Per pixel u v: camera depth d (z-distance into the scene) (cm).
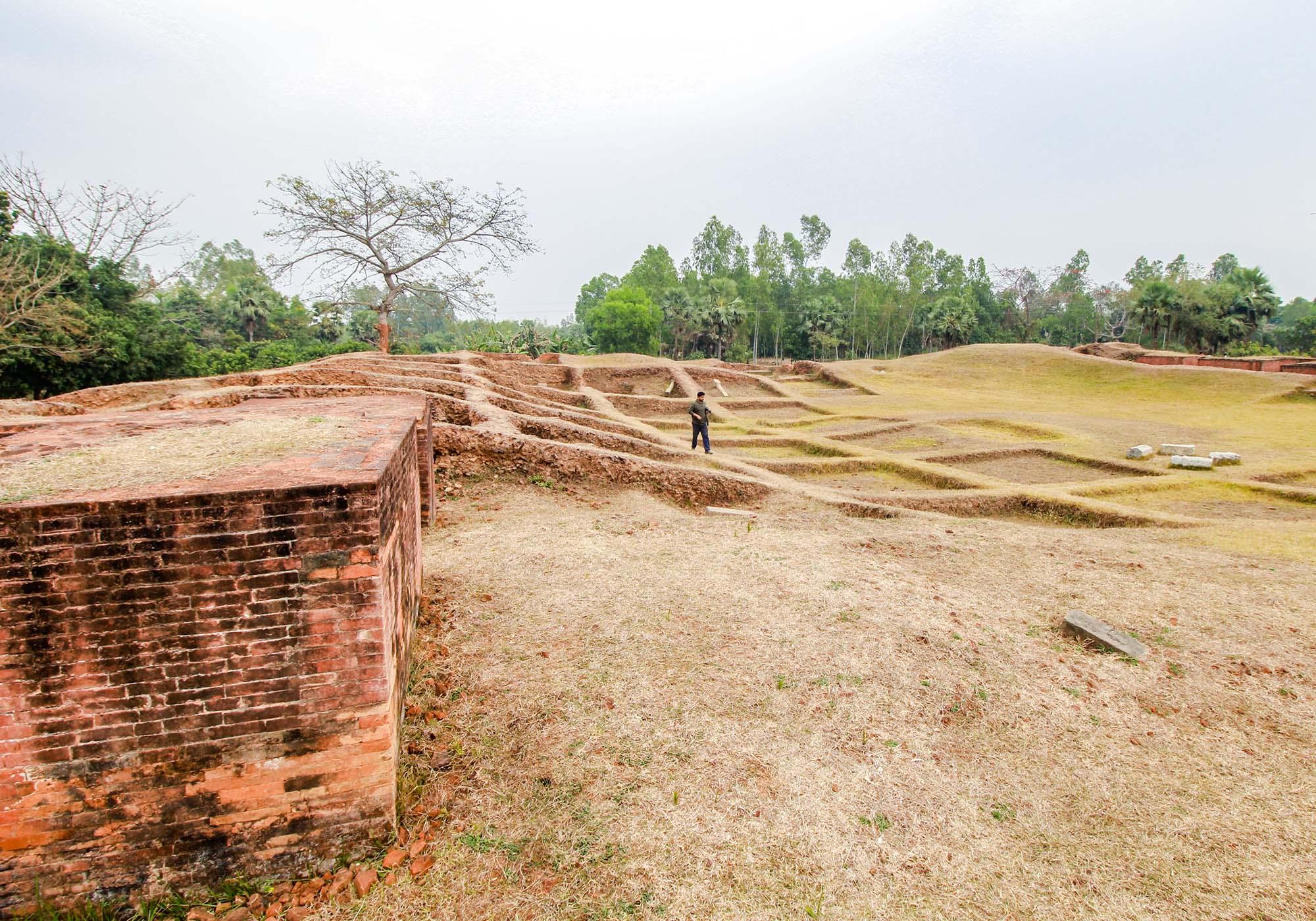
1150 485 1272
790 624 574
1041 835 373
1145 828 381
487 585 645
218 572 292
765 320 7188
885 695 482
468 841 346
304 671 308
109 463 368
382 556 328
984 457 1597
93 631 283
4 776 283
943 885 337
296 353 3869
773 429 2059
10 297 1956
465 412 1379
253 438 461
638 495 1055
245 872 317
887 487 1345
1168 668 536
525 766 402
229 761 305
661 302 6575
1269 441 1728
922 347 7688
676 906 316
